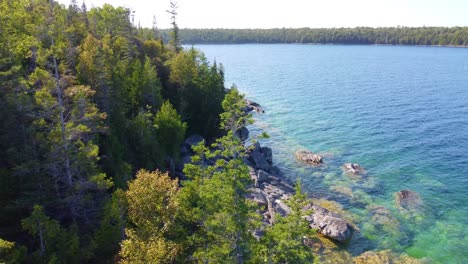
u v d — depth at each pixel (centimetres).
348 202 5625
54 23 5816
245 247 2639
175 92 8306
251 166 6519
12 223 3344
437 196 5772
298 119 10369
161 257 2378
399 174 6612
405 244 4581
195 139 7606
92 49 5697
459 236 4719
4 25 5400
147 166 5416
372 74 18750
